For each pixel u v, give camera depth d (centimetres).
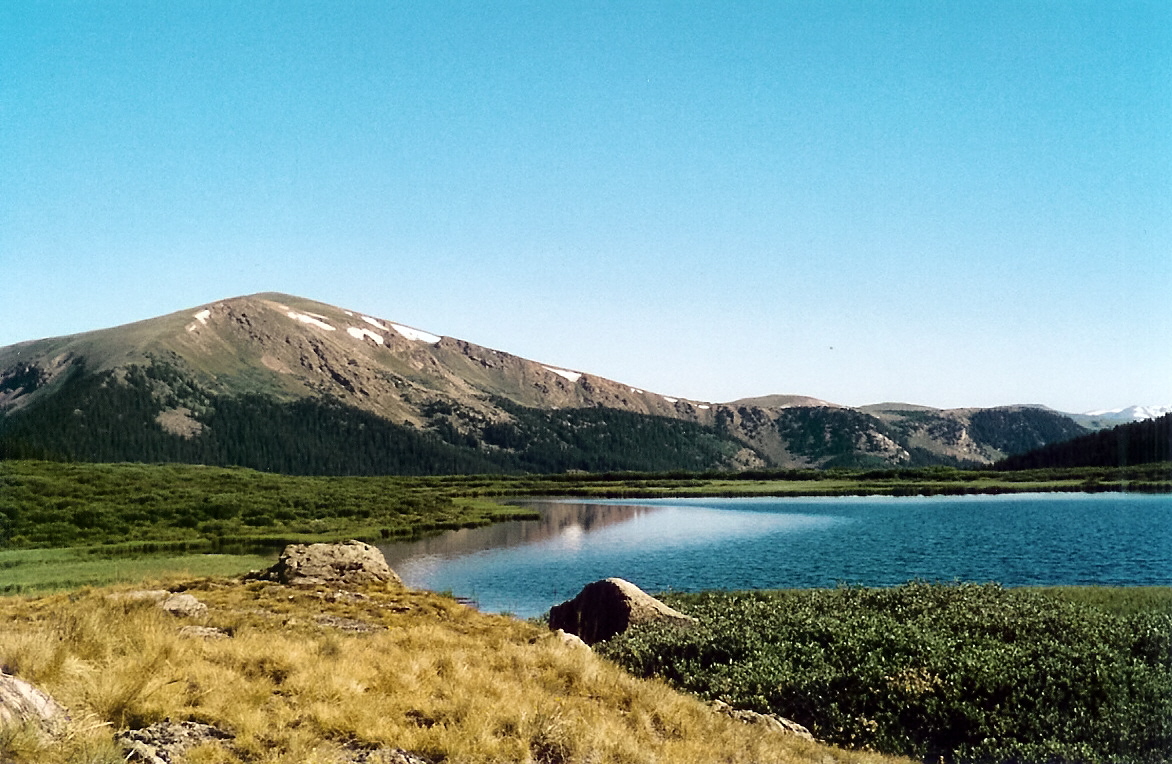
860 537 8306
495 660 1711
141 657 1291
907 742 1792
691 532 9262
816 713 1953
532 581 5538
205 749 1014
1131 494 13588
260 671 1386
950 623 2530
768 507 13875
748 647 2331
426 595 2688
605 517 11894
